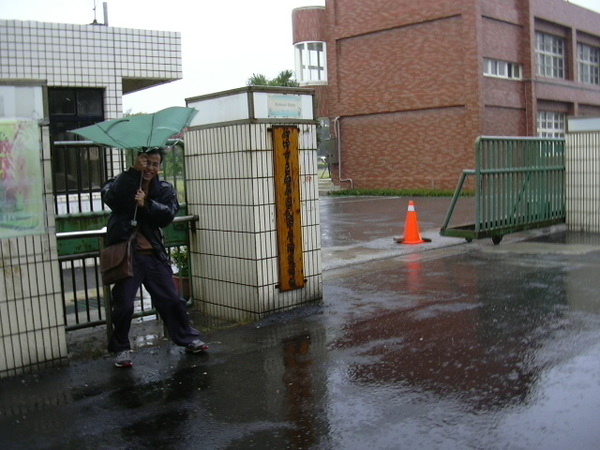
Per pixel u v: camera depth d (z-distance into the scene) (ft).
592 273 27.12
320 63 107.04
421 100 92.38
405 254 34.58
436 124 91.66
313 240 22.94
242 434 12.89
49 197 16.69
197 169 22.70
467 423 12.89
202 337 19.84
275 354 17.94
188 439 12.76
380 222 53.67
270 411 13.96
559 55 105.19
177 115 16.34
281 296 22.07
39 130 16.38
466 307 22.33
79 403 14.76
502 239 38.60
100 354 18.74
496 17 88.99
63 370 16.97
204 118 22.26
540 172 38.93
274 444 12.39
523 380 15.14
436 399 14.20
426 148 93.15
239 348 18.58
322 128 110.01
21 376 16.55
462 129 88.79
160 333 20.97
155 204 16.98
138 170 16.48
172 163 23.40
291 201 21.94
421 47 91.66
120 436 13.02
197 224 23.07
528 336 18.62
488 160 35.58
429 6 89.61
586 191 40.09
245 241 21.39
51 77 32.27
